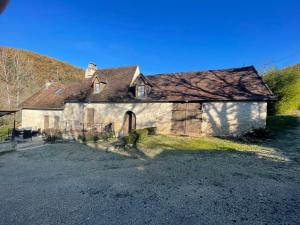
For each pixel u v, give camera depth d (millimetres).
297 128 16250
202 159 9391
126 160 9828
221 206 5023
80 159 10562
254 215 4594
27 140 18875
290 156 9562
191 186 6293
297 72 21109
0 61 45000
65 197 5875
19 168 9516
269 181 6551
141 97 18562
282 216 4535
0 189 6781
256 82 15961
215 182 6566
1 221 4652
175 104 17266
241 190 5910
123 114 19109
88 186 6652
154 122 17875
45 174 8312
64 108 22281
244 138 13922
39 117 24812
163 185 6453
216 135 15633
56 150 13125
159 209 4973
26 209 5211
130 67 22812
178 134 16906
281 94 20609
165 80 20500
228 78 17828
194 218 4535
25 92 44000
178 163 8852
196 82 18688
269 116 21234
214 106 15875
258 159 9211
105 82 21453
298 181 6512
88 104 20812
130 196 5758
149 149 11727
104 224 4406
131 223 4414
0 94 40344
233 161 8961
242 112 14984
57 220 4633
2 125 31047
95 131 18312
